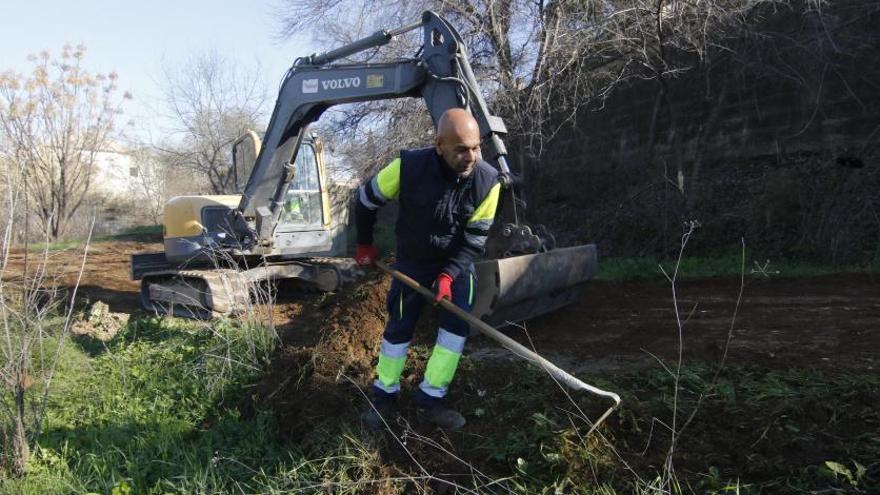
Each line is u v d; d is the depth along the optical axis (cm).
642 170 1384
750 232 1096
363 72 755
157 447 418
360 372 457
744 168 1218
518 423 373
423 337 579
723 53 1170
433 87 695
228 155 2820
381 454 365
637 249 1241
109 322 745
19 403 399
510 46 1243
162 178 3025
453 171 353
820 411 348
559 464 325
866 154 1037
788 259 1003
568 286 633
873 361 447
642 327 605
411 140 1302
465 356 484
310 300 925
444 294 362
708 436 341
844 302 666
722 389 387
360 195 378
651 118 1373
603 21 1115
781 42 1125
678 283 866
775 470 306
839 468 294
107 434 435
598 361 498
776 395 376
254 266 933
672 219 1205
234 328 585
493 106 1227
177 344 593
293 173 865
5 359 432
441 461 350
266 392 465
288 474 358
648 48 1178
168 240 931
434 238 367
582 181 1505
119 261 1584
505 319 576
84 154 2473
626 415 356
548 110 1238
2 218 453
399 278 374
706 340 539
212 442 424
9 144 541
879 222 952
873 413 341
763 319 607
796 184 1079
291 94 823
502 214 648
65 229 2330
